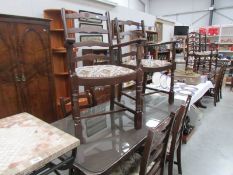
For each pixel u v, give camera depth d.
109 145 1.16
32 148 0.65
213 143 2.35
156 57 4.63
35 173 0.64
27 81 2.10
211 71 4.37
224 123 2.91
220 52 7.07
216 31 7.11
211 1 7.70
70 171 0.99
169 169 1.56
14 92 1.99
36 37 2.12
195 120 2.95
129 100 1.97
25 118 0.89
